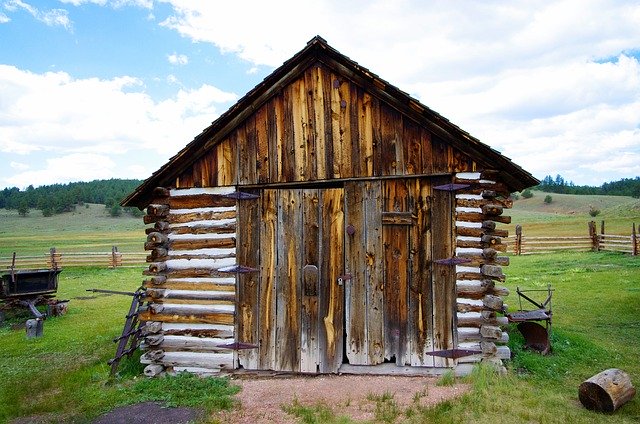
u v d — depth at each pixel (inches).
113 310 626.8
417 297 317.1
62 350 432.8
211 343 340.2
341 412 262.4
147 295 346.9
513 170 303.1
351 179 326.0
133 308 382.0
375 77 311.0
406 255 319.9
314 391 297.7
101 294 758.5
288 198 337.4
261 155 339.0
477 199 314.7
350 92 327.0
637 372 313.6
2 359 409.7
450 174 315.0
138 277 944.9
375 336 322.0
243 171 341.4
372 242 324.5
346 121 327.3
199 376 333.7
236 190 344.8
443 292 314.0
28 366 383.9
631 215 1936.5
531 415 247.6
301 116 333.4
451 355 311.0
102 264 1147.3
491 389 278.7
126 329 367.2
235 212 344.2
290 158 334.3
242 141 342.3
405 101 312.8
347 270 326.6
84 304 677.3
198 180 349.1
